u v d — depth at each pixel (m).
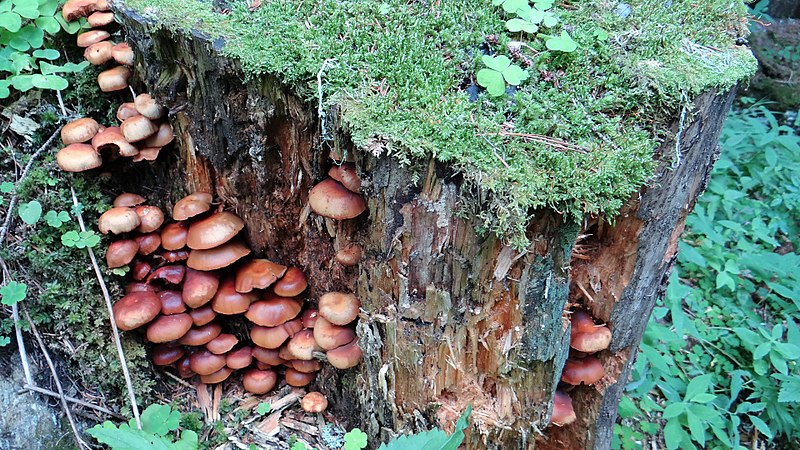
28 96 0.78
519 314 0.65
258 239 0.79
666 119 0.64
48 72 0.76
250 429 0.80
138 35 0.70
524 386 0.69
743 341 0.92
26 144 0.77
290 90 0.66
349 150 0.64
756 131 1.17
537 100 0.63
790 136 1.16
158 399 0.80
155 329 0.75
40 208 0.74
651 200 0.66
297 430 0.81
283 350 0.78
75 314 0.75
